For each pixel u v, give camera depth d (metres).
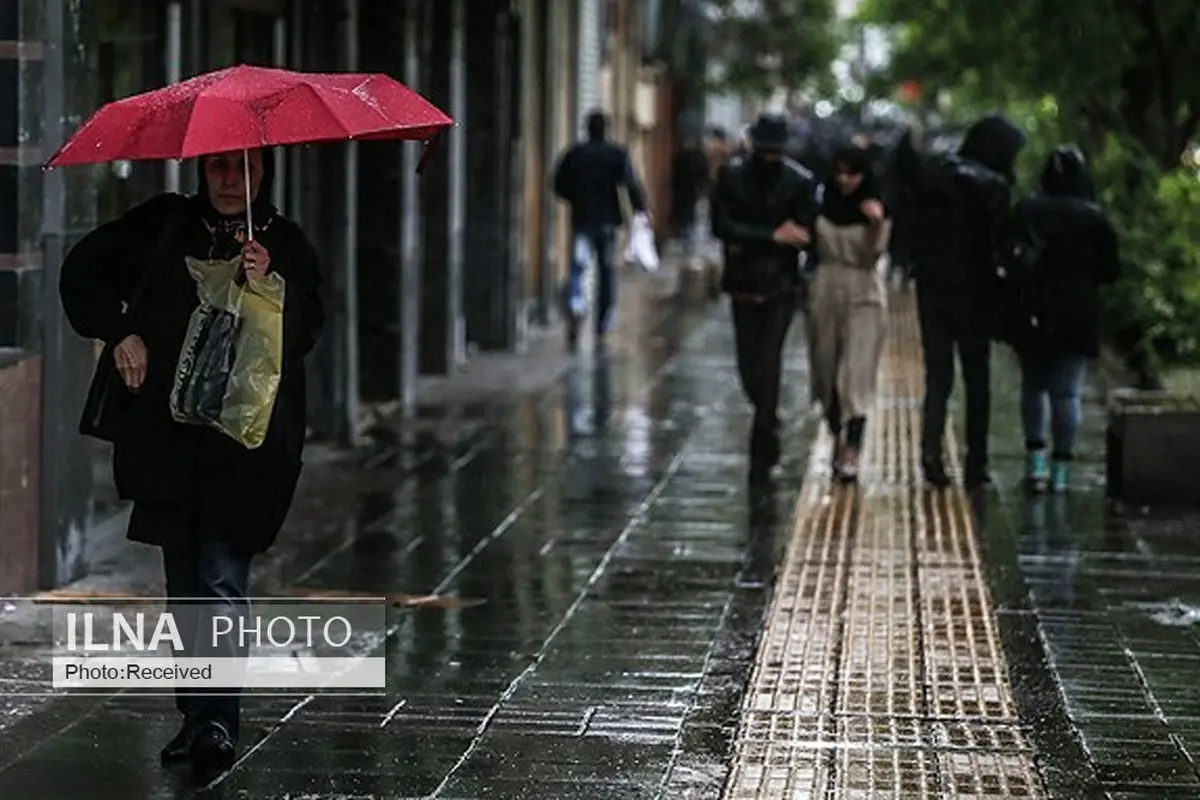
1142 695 20.94
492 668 21.70
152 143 16.34
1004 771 18.36
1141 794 17.77
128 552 27.08
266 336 17.39
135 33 28.25
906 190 32.41
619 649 22.53
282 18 34.62
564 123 62.72
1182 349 40.19
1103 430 38.53
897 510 30.69
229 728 18.02
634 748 18.95
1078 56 43.47
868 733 19.52
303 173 35.03
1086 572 26.58
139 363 17.56
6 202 23.72
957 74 58.97
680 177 96.88
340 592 25.14
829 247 32.56
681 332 57.56
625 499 31.52
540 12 56.66
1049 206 31.12
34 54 23.73
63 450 24.75
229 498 17.73
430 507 30.70
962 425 39.03
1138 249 44.06
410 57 39.19
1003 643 22.97
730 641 22.92
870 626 23.66
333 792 17.61
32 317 24.09
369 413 38.91
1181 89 44.44
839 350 32.88
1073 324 31.27
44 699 20.30
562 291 61.41
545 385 44.91
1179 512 30.58
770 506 31.00
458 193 45.69
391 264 39.56
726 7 115.00
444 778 18.03
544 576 26.17
